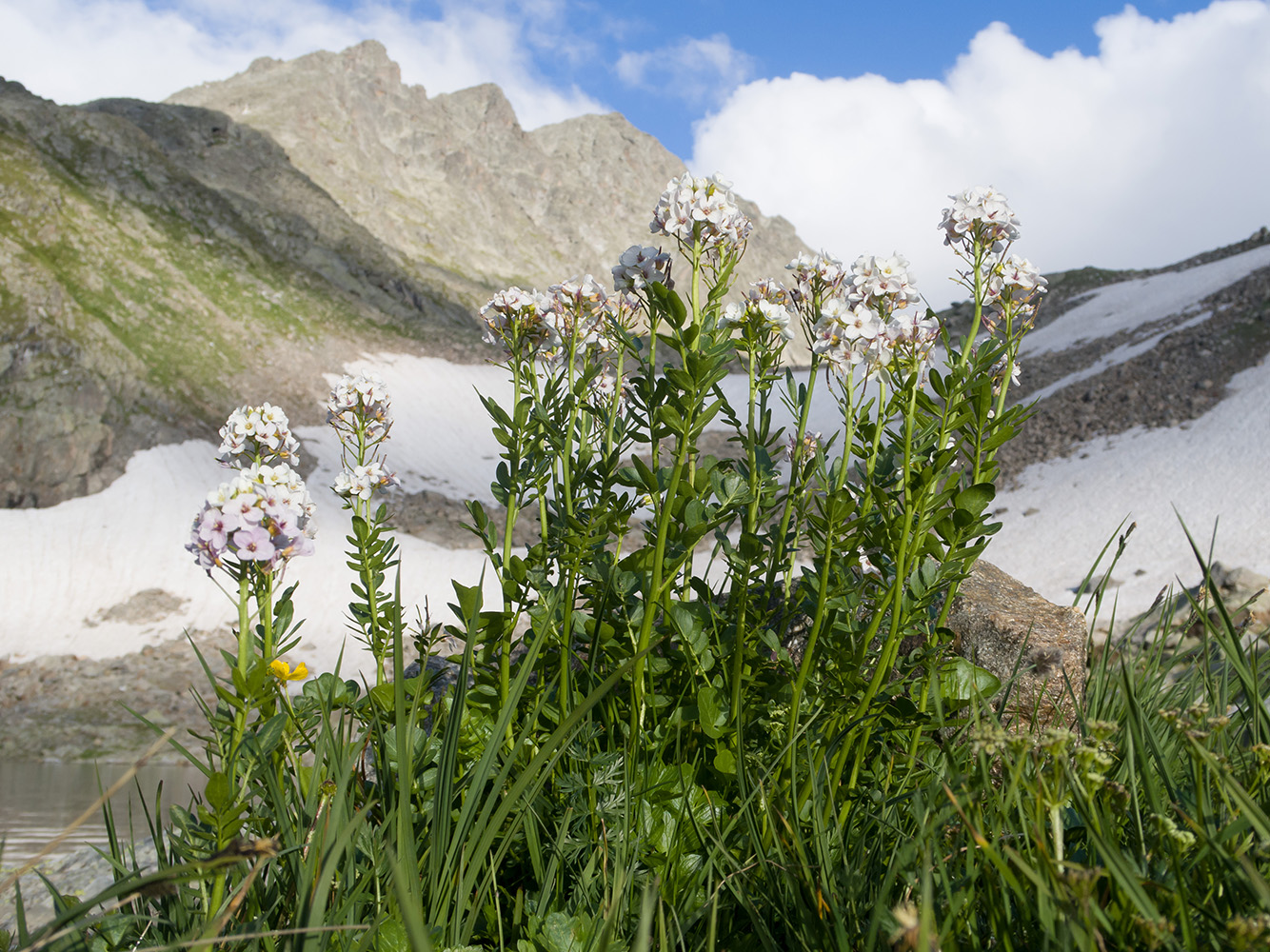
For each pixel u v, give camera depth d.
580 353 2.79
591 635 2.38
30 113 112.94
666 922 1.66
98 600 51.19
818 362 2.48
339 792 1.56
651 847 1.95
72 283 84.56
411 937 1.01
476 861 1.61
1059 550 50.66
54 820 13.66
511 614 2.30
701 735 2.38
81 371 70.50
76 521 59.91
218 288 101.25
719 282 2.22
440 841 1.64
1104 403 73.81
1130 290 110.12
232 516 1.61
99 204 103.88
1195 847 1.38
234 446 2.32
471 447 92.88
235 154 141.00
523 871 2.07
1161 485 56.81
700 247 2.28
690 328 2.09
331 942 1.55
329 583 50.94
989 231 2.33
